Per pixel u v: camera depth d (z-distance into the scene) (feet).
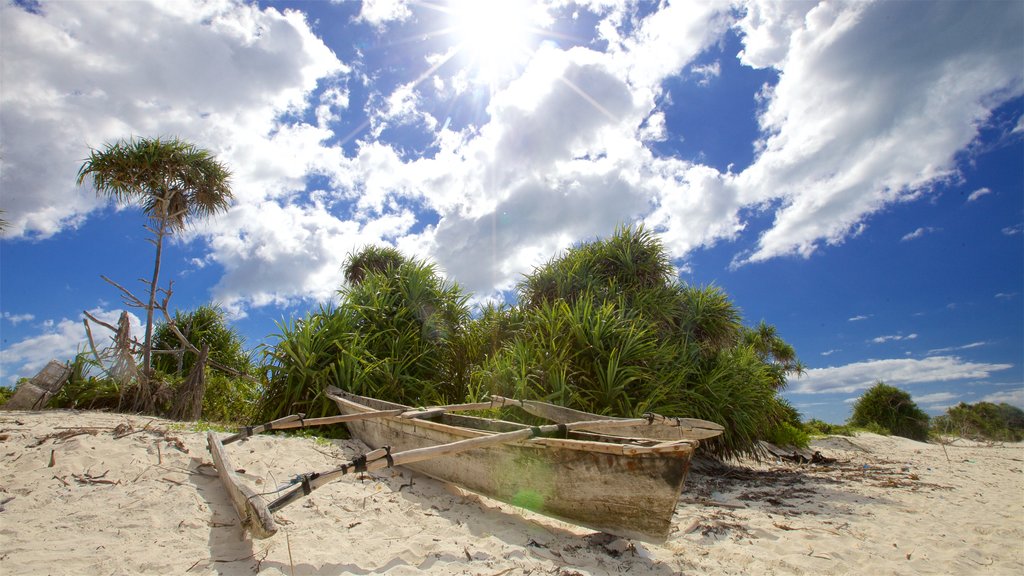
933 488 18.20
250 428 13.29
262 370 20.94
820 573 9.41
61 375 24.16
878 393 65.31
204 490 10.82
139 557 7.82
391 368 22.16
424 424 13.39
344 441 16.60
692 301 27.09
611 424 13.42
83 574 7.18
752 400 24.64
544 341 21.31
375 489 12.46
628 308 25.88
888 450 38.68
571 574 8.57
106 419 18.72
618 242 29.55
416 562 8.65
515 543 9.92
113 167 26.84
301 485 8.37
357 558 8.59
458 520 11.11
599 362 20.72
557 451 10.64
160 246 27.02
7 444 12.39
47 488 10.11
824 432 52.95
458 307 27.30
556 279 28.27
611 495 9.96
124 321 25.34
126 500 9.89
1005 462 27.91
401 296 25.99
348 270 47.32
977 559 10.27
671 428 16.22
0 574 6.90
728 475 21.21
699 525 12.22
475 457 12.18
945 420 70.69
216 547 8.52
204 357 24.73
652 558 9.80
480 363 25.17
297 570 7.96
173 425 17.24
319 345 21.16
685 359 23.73
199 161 29.09
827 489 17.83
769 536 11.61
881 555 10.48
